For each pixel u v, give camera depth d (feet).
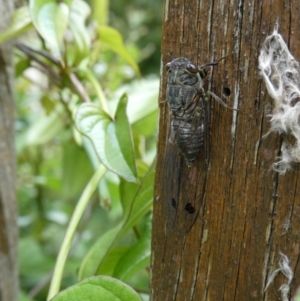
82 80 0.80
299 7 0.47
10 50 0.76
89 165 0.95
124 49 0.83
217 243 0.53
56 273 0.64
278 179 0.50
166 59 0.55
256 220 0.51
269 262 0.51
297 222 0.49
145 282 0.98
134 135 0.78
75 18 0.79
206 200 0.54
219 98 0.52
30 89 1.26
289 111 0.48
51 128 0.99
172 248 0.56
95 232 1.27
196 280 0.55
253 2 0.49
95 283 0.51
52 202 1.23
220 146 0.52
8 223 0.77
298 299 0.44
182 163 0.55
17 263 0.80
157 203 0.57
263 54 0.49
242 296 0.52
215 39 0.52
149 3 3.03
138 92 0.81
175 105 0.54
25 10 0.72
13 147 0.78
